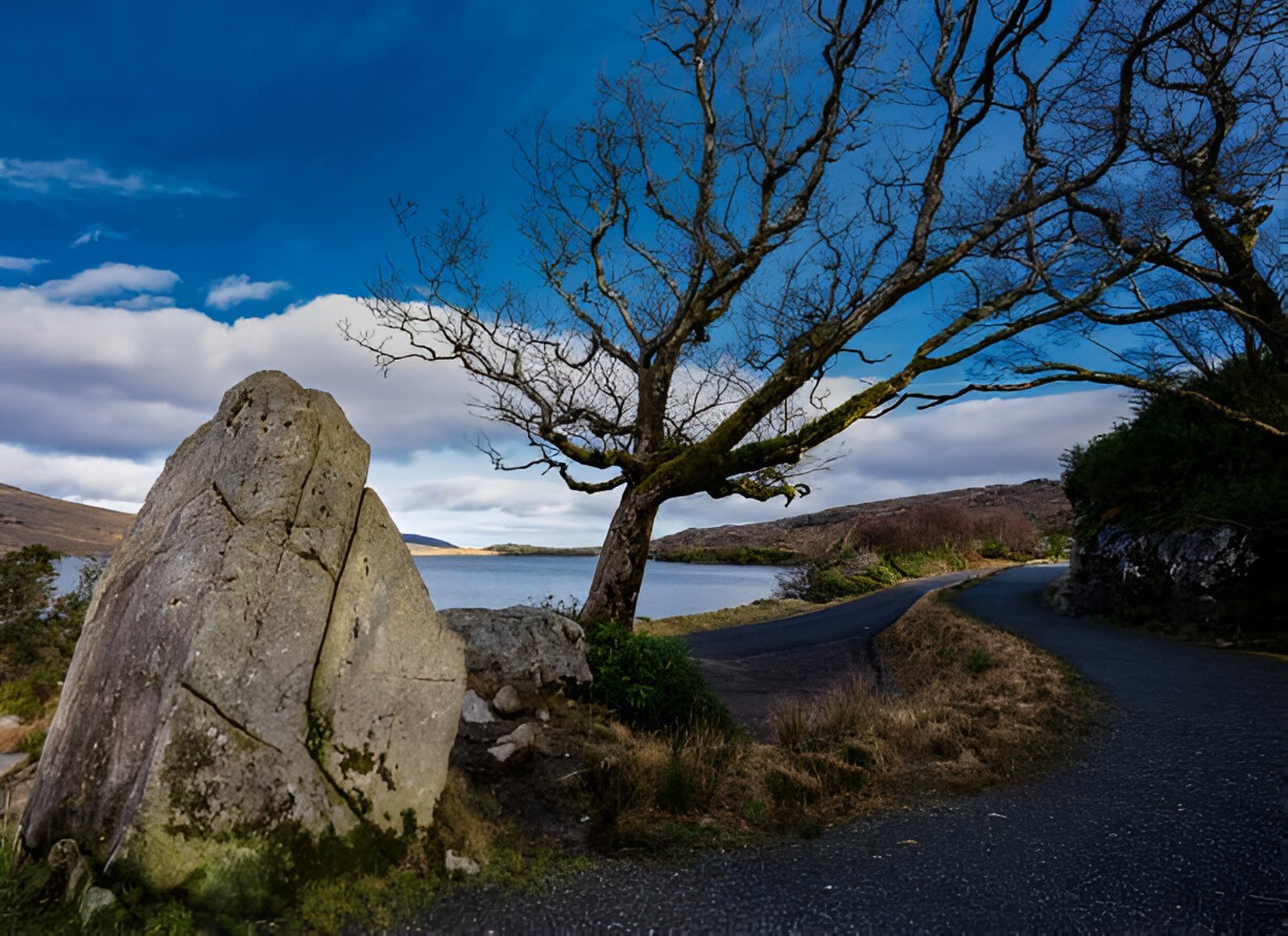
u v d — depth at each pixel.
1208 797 5.86
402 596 4.89
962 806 6.01
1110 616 15.22
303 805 4.04
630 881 4.63
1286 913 4.12
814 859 5.02
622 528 11.42
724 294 12.48
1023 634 13.72
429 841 4.60
